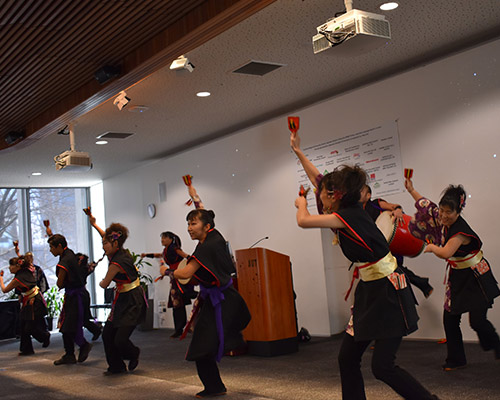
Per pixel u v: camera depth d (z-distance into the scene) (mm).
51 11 4367
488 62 5457
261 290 5988
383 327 2609
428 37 5551
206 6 4391
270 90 6836
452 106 5754
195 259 3938
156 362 6141
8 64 5410
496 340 4109
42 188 12523
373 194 6473
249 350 6168
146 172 10664
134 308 5309
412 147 6117
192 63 5734
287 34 5176
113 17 4551
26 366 6590
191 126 8328
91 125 7812
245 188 8273
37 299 7809
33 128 7285
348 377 2775
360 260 2713
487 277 4098
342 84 6824
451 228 4074
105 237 5277
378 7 4773
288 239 7586
